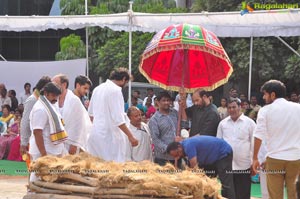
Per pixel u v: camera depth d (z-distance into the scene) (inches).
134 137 405.4
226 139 470.3
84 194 255.8
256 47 1032.2
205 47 423.2
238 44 1037.8
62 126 362.3
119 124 394.3
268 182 383.6
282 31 740.0
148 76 477.7
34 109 356.2
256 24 669.3
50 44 1417.3
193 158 391.5
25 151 402.3
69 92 414.9
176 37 423.2
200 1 1146.7
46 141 360.5
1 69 962.1
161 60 476.4
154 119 446.0
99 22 714.8
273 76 1067.9
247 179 473.4
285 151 373.4
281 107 375.9
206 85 481.1
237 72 1058.1
